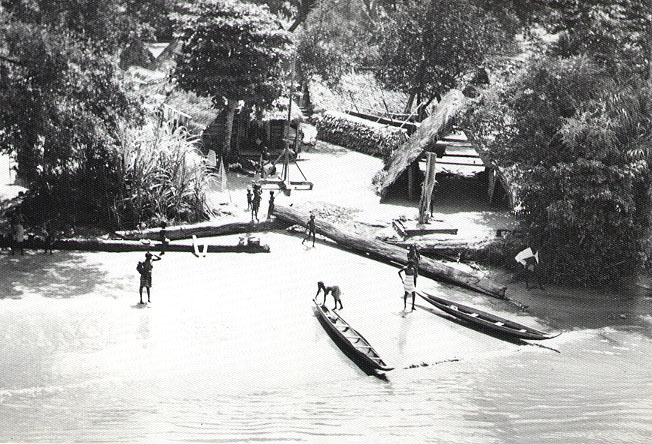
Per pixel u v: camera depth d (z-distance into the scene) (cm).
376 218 4175
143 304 2936
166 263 3478
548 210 3375
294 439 1697
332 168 5494
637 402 2092
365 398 2164
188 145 4200
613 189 3350
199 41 5119
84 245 3578
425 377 2423
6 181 4575
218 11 5138
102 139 3778
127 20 3712
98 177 3853
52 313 2789
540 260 3519
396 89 6438
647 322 3177
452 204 4578
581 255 3491
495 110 3647
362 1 9038
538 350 2766
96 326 2703
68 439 1694
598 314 3253
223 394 2214
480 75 6119
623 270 3550
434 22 6059
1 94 3122
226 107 5353
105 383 2270
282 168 5403
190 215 3981
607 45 4947
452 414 1973
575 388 2286
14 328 2636
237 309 2952
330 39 7106
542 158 3481
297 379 2364
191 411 2009
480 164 5156
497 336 2889
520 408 2022
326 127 6662
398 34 6203
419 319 2989
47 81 3256
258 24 5131
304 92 7269
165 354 2514
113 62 3509
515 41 6944
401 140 5150
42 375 2311
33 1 3447
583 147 3362
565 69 3556
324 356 2564
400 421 1883
